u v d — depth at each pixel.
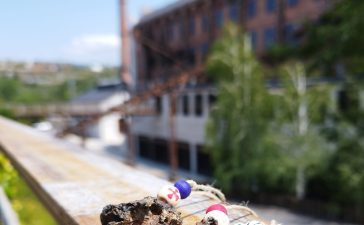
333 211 18.41
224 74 22.75
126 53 46.78
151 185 3.27
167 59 45.28
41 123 62.03
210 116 23.16
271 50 25.72
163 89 31.28
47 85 170.50
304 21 23.28
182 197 2.23
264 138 20.86
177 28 44.31
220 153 22.20
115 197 2.82
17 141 8.47
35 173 4.07
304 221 18.14
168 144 36.44
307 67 20.94
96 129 58.75
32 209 6.10
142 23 50.06
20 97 142.50
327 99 19.69
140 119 41.66
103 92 61.81
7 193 6.70
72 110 47.62
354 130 18.66
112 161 5.04
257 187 22.67
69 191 3.05
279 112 21.39
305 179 20.67
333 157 19.19
